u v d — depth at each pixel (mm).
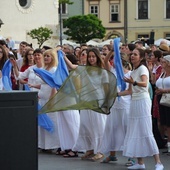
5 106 4824
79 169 10047
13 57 12148
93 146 10875
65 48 16281
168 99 11336
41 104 11734
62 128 11492
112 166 10297
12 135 4840
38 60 11977
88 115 10797
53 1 43406
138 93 9562
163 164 10531
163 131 12148
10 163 4832
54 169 10070
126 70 10727
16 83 12742
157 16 60469
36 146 4922
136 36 60719
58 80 11367
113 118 10297
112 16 61219
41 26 42219
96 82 9211
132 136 9617
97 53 10438
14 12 42156
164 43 14844
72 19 46469
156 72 12633
